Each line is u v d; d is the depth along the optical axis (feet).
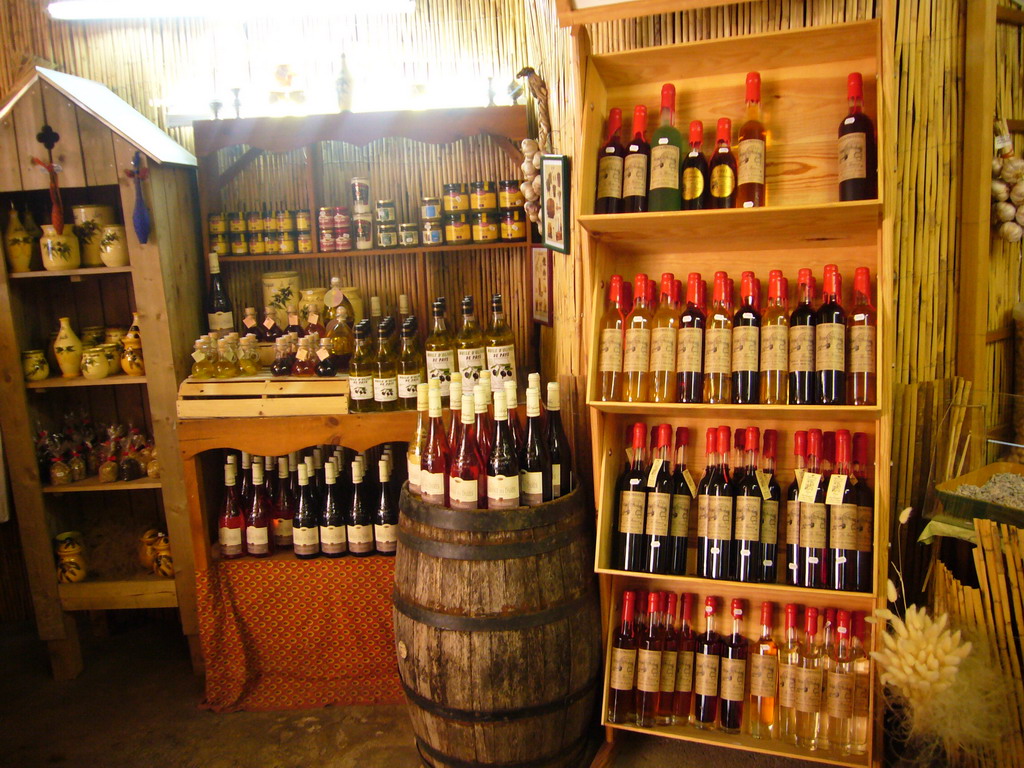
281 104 9.12
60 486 8.76
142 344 8.47
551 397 6.90
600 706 7.57
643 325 6.40
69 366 8.82
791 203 6.42
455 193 8.87
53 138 8.14
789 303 6.72
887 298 5.76
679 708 6.89
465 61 9.52
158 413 8.57
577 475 7.22
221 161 9.45
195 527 8.25
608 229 6.34
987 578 5.72
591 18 6.02
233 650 8.38
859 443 6.32
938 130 6.80
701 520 6.51
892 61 5.53
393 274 9.83
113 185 8.79
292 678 8.48
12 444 8.66
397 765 7.32
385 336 8.20
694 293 6.29
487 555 6.37
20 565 10.67
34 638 10.19
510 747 6.59
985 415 6.89
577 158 6.94
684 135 6.64
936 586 6.36
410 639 6.66
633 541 6.67
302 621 8.39
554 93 8.04
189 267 9.04
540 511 6.48
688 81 6.59
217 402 8.18
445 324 8.67
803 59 6.22
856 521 6.13
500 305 8.53
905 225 6.85
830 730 6.48
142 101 9.65
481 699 6.41
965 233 6.88
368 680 8.44
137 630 10.33
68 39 9.59
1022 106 7.55
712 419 6.99
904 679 5.49
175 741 7.79
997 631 5.69
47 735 7.92
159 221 8.36
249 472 8.75
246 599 8.37
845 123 5.81
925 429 6.97
